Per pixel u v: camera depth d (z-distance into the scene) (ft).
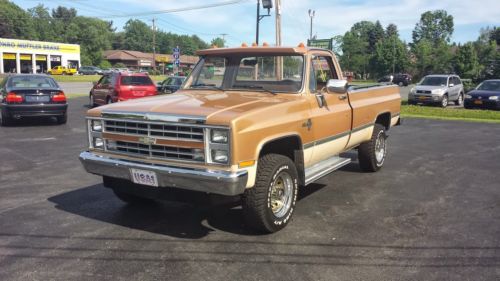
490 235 16.30
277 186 16.55
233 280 12.79
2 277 12.98
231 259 14.19
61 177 24.89
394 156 31.37
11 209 19.21
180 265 13.76
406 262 13.97
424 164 28.68
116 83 57.57
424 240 15.76
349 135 21.94
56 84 48.14
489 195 21.58
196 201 15.56
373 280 12.80
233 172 14.08
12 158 30.01
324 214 18.54
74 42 347.36
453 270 13.44
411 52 295.89
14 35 345.10
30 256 14.43
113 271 13.37
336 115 20.03
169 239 15.87
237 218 18.06
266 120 15.39
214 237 16.03
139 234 16.34
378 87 25.66
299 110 17.42
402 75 204.23
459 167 27.84
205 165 14.51
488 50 240.53
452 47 314.35
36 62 249.96
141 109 15.75
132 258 14.28
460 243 15.52
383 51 283.38
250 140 14.58
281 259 14.19
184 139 14.74
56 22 382.01
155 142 15.28
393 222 17.62
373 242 15.57
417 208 19.45
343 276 13.03
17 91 44.01
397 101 28.09
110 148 16.71
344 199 20.76
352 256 14.42
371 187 22.93
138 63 352.28
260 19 73.82
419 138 40.19
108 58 363.56
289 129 16.53
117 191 18.94
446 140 39.04
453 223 17.56
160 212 18.85
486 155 31.94
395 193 21.83
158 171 14.89
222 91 19.53
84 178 24.64
